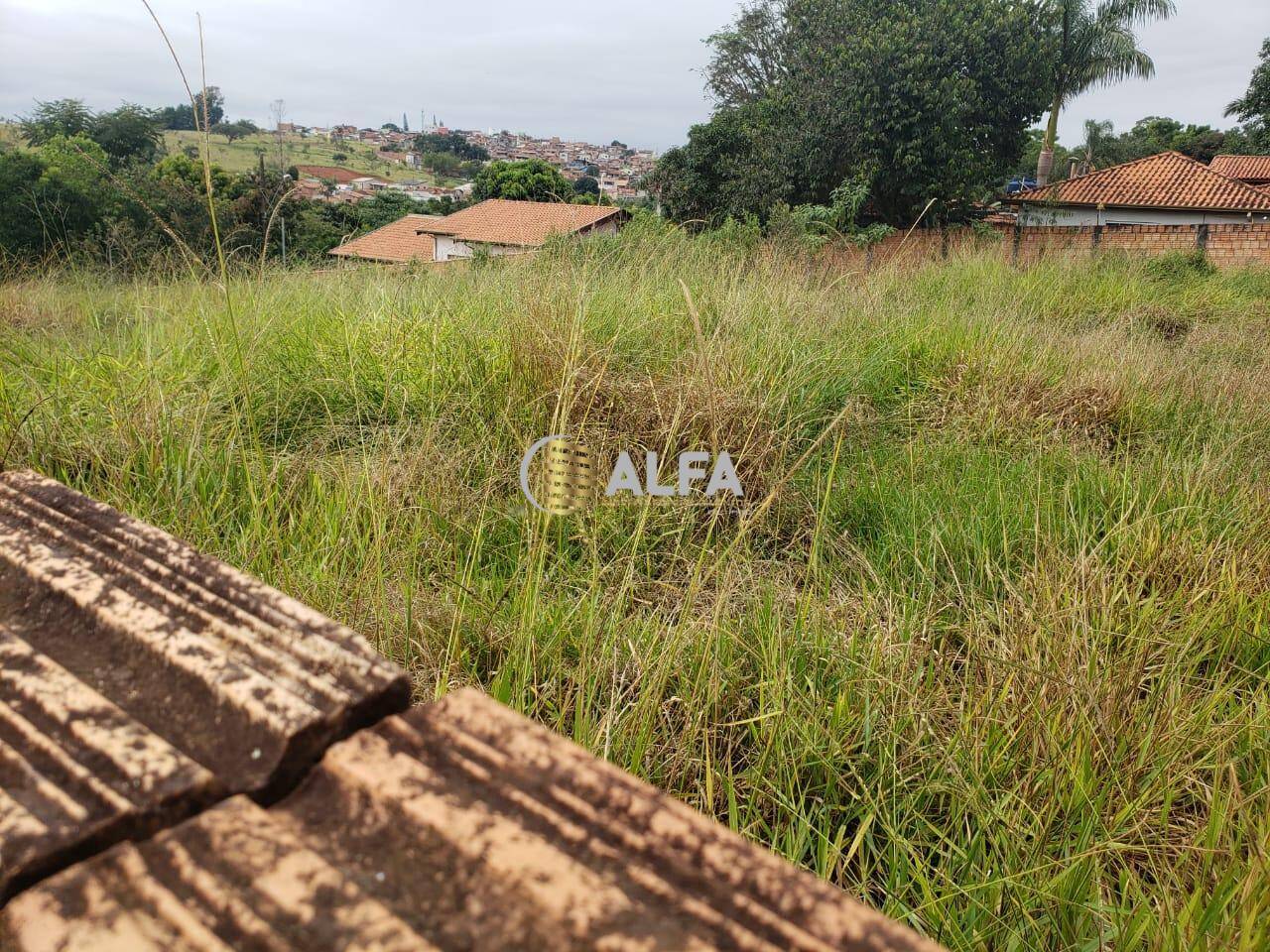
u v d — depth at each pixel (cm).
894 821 178
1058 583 257
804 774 197
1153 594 255
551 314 405
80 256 577
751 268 602
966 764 190
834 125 1656
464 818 58
